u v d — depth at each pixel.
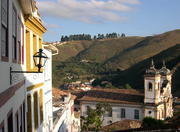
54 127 22.39
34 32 15.47
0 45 7.21
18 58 10.81
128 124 55.34
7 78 7.94
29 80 13.98
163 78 65.38
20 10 11.58
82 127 53.91
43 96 18.23
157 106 59.31
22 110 11.34
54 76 139.38
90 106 65.19
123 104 62.69
